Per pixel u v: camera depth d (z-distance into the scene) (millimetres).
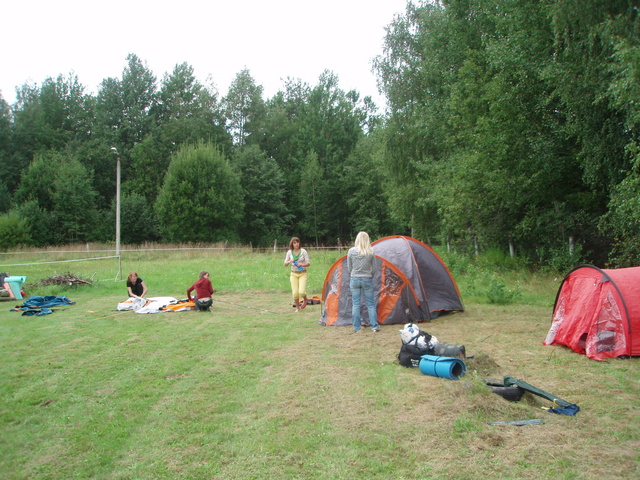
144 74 58469
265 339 7672
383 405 4652
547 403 4598
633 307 6008
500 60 14344
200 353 6871
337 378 5523
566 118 13680
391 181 29688
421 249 9445
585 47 11430
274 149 60562
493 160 15367
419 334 5949
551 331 6957
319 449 3795
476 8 19562
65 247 34219
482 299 10906
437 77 23594
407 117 26891
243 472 3486
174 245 35500
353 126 57656
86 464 3695
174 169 42594
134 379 5703
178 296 13484
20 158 49125
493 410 4332
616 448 3633
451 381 5254
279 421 4355
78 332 8469
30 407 4871
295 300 10594
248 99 59938
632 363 5781
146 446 3965
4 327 9023
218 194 43469
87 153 49531
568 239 15500
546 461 3459
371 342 7273
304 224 52500
